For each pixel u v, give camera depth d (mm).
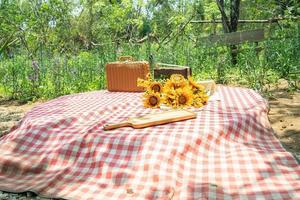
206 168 1342
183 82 1854
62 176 1350
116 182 1283
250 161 1370
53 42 5332
